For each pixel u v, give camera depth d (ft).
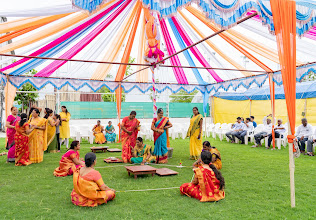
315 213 10.78
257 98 43.24
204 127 45.65
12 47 18.20
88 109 48.52
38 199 12.72
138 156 21.66
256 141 30.99
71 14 16.75
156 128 22.04
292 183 11.57
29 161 21.52
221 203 12.06
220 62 28.45
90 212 11.02
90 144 33.86
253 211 11.09
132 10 19.89
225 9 12.21
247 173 17.80
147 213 10.91
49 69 27.96
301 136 25.72
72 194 12.12
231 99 48.78
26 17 14.97
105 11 17.49
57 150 27.73
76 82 32.27
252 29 18.72
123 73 32.65
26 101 51.60
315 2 12.27
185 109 54.70
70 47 22.72
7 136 22.85
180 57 28.86
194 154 23.30
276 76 27.48
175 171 18.24
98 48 24.21
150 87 36.86
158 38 20.51
